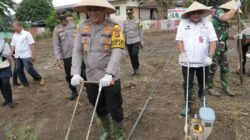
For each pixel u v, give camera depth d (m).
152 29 30.97
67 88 7.78
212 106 5.76
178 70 9.21
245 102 5.98
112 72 3.84
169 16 29.08
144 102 6.23
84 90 7.28
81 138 4.95
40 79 8.34
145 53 13.59
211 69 6.22
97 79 4.16
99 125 5.27
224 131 4.82
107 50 4.07
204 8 4.84
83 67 5.28
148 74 8.89
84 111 5.98
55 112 6.06
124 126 5.16
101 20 4.00
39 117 5.91
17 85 8.41
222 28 6.10
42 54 15.88
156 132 4.92
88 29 4.07
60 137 5.04
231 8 5.96
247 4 24.80
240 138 4.57
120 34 3.98
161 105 6.01
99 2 3.80
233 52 12.12
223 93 6.53
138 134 4.88
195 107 5.70
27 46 8.02
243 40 7.74
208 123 3.75
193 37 5.08
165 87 7.25
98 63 4.10
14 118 5.99
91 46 4.08
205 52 5.15
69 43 6.34
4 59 6.36
